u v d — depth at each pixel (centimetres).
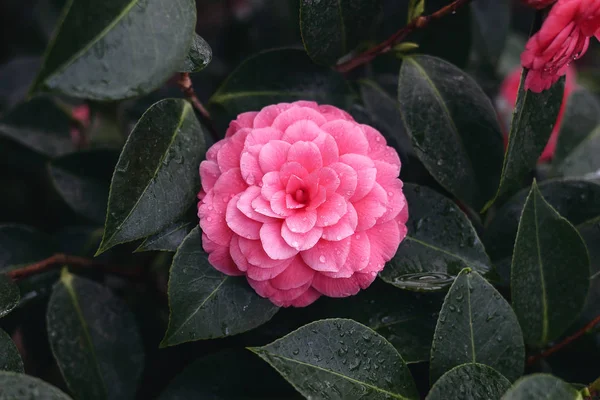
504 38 71
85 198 62
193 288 52
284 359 50
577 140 66
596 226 57
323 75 58
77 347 58
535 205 53
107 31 48
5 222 71
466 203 56
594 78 77
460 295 51
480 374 51
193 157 54
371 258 52
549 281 54
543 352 56
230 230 52
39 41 80
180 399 55
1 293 53
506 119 72
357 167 52
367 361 51
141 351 59
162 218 52
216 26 84
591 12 50
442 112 56
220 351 55
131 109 64
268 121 54
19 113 65
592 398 51
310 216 51
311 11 55
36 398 48
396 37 57
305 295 53
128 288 65
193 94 56
